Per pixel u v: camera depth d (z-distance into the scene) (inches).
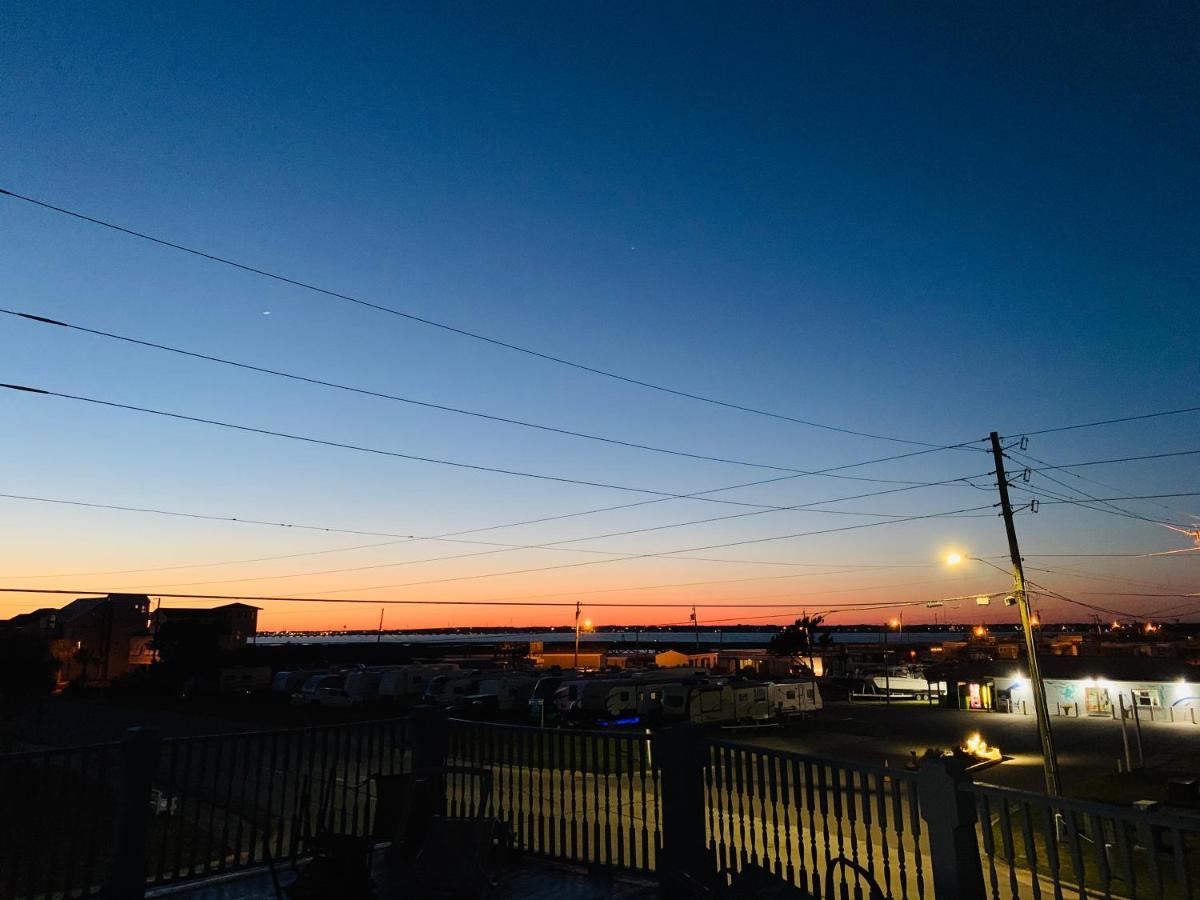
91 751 252.1
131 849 248.2
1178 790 852.6
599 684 1737.2
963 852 190.9
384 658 3806.6
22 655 2393.0
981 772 1334.9
